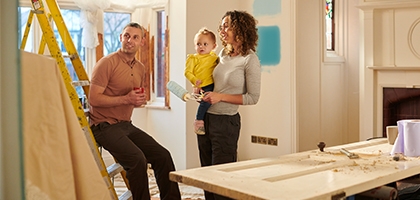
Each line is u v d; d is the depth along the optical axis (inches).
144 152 142.6
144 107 245.3
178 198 142.9
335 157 101.7
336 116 259.3
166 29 231.1
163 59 241.4
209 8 229.0
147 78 243.9
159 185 143.3
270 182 77.4
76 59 132.1
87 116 143.1
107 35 237.1
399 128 107.0
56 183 69.2
